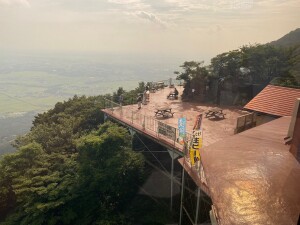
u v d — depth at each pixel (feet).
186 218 48.47
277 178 13.87
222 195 12.48
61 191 52.75
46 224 51.67
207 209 42.45
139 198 58.70
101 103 94.32
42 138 76.74
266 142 22.08
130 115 70.13
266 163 16.12
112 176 52.85
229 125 58.34
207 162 17.29
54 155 65.00
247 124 45.85
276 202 11.44
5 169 61.11
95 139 56.44
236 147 20.34
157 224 51.39
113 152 56.24
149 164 66.54
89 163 55.42
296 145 18.13
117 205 57.21
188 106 76.89
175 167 64.64
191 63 84.89
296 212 10.78
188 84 86.33
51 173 59.06
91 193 54.13
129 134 63.93
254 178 13.87
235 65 74.90
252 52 72.54
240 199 11.88
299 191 12.50
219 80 78.02
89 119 87.15
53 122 89.15
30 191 53.01
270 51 70.23
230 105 75.77
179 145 47.93
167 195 57.21
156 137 52.85
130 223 52.03
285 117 38.96
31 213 52.24
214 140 49.14
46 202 52.01
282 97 47.60
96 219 52.80
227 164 16.35
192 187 51.65
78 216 53.47
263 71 70.95
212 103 79.25
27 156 62.75
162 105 79.41
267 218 10.39
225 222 10.43
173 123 60.54
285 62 67.97
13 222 53.78
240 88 73.72
